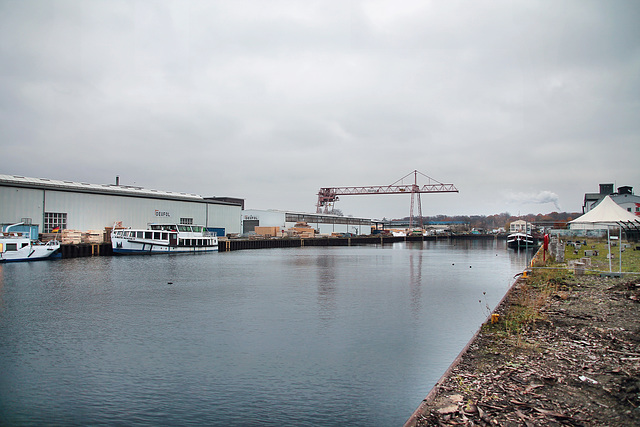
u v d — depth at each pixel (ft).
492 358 40.09
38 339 58.75
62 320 70.33
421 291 102.63
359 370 46.52
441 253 278.26
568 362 37.86
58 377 44.73
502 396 31.17
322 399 39.11
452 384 33.83
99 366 47.98
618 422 26.30
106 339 58.80
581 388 31.96
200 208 283.18
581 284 79.25
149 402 38.68
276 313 75.97
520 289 81.10
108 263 166.81
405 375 45.01
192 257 211.61
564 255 141.28
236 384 42.73
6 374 45.52
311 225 462.60
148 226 238.07
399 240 525.75
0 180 175.52
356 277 132.57
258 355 51.78
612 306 59.93
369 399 39.06
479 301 87.86
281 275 137.08
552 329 49.29
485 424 26.91
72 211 195.62
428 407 29.66
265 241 317.42
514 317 56.13
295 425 34.35
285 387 41.88
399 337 59.82
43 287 105.19
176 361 49.62
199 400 39.01
